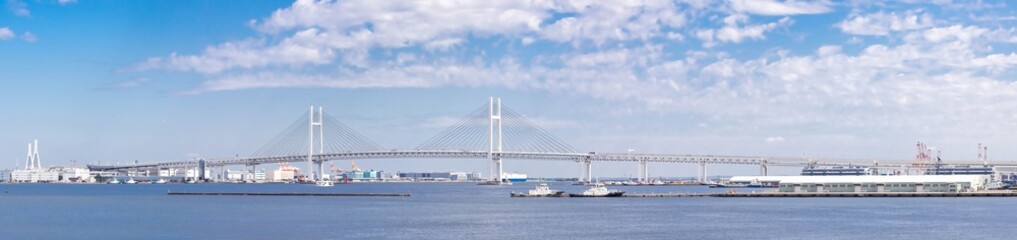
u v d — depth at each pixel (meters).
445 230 130.25
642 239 118.19
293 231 129.38
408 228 133.62
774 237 120.38
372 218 155.50
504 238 119.31
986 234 123.38
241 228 135.00
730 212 169.25
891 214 160.50
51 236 126.25
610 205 199.50
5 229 137.62
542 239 118.06
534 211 174.62
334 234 124.94
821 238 119.56
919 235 122.62
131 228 136.88
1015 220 144.88
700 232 126.69
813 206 189.38
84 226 142.00
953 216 154.62
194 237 122.38
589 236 121.69
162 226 140.25
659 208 184.50
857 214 161.25
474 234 124.38
